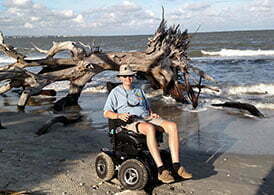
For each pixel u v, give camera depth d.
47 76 10.66
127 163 4.04
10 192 3.91
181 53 12.12
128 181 4.06
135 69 11.80
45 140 6.66
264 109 10.02
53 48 11.54
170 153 4.49
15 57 10.56
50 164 5.12
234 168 5.16
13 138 6.76
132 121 4.30
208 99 11.90
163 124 4.34
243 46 47.66
